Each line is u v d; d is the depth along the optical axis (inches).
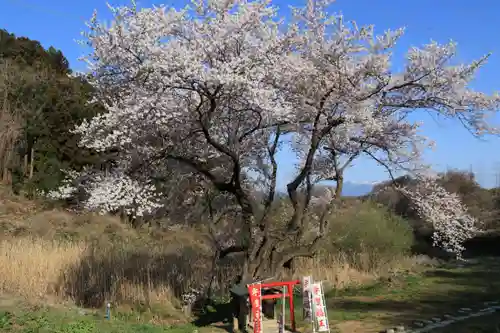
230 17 324.8
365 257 631.8
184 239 660.7
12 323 311.4
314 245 393.7
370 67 345.4
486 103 364.5
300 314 380.5
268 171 434.0
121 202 325.7
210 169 422.6
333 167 442.9
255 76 317.4
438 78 359.9
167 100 335.0
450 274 654.5
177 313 396.5
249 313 335.9
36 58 1391.5
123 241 648.4
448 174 997.8
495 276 633.0
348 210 676.7
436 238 448.8
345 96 354.3
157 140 377.4
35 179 855.1
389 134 405.1
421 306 433.4
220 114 359.9
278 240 383.2
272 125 373.1
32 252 494.9
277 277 366.6
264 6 331.0
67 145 874.8
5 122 922.1
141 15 313.0
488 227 940.6
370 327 343.0
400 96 388.2
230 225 452.4
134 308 406.3
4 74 1046.4
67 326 313.0
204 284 439.2
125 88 359.9
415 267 692.1
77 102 916.6
